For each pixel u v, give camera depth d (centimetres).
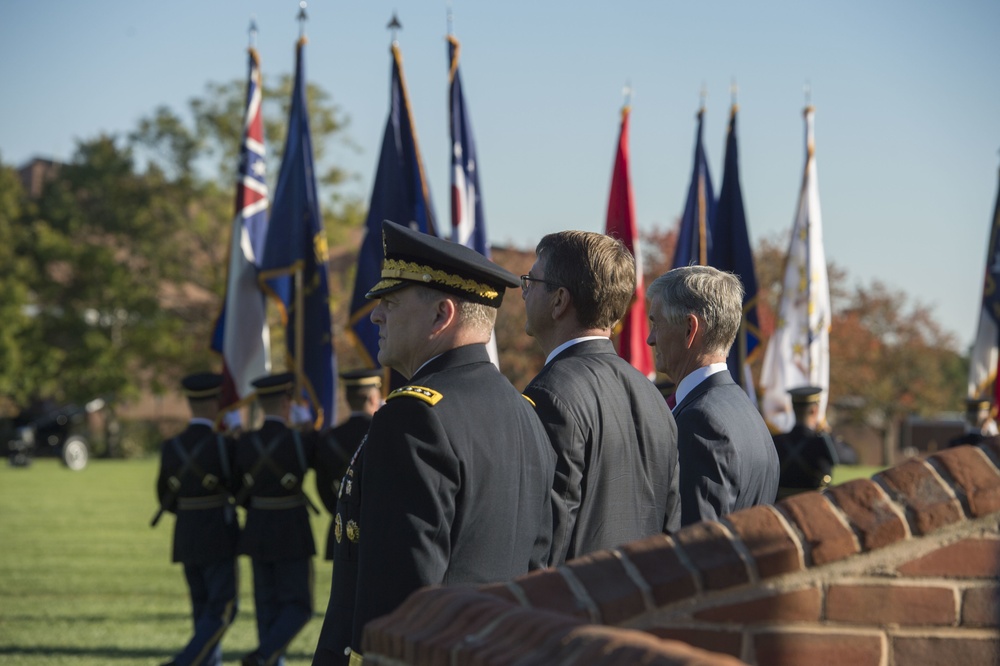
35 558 2184
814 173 1892
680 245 1858
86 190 7756
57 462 6612
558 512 527
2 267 7362
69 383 7425
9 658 1278
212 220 7494
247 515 1257
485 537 464
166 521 2933
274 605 1257
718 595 354
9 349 7169
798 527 364
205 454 1246
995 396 2028
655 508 573
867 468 6962
